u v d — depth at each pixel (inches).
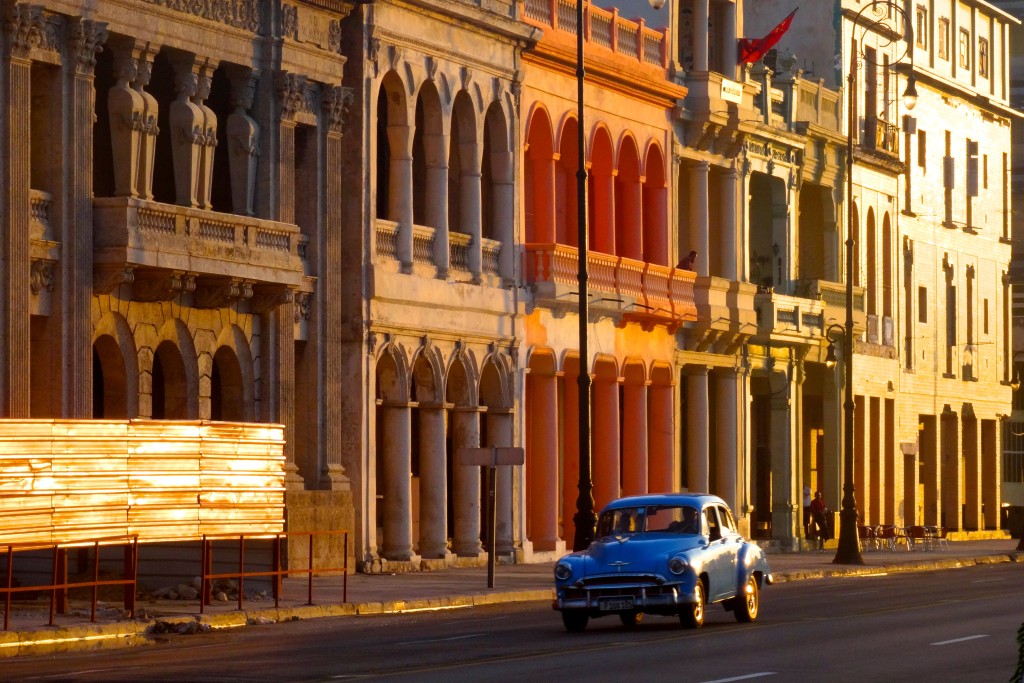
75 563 2390.5
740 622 2036.2
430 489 3169.3
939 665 1549.0
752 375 4269.2
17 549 1867.6
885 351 4835.1
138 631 1913.1
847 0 4670.3
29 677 1432.1
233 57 2684.5
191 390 2613.2
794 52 4687.5
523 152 3427.7
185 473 2110.0
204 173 2600.9
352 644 1759.4
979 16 5595.5
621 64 3725.4
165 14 2536.9
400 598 2390.5
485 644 1749.5
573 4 3599.9
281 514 2242.9
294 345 2832.2
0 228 2281.0
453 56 3208.7
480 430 3405.5
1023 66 6594.5
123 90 2474.2
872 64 4822.8
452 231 3289.9
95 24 2397.9
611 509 2039.9
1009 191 5831.7
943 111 5310.0
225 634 1934.1
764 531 4357.8
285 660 1572.3
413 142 3225.9
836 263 4586.6
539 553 3449.8
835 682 1413.6
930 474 5182.1
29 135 2317.9
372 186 2989.7
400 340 3065.9
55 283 2373.3
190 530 2111.2
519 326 3408.0
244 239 2630.4
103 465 2005.4
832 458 4594.0
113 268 2412.6
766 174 4296.3
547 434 3506.4
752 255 4399.6
